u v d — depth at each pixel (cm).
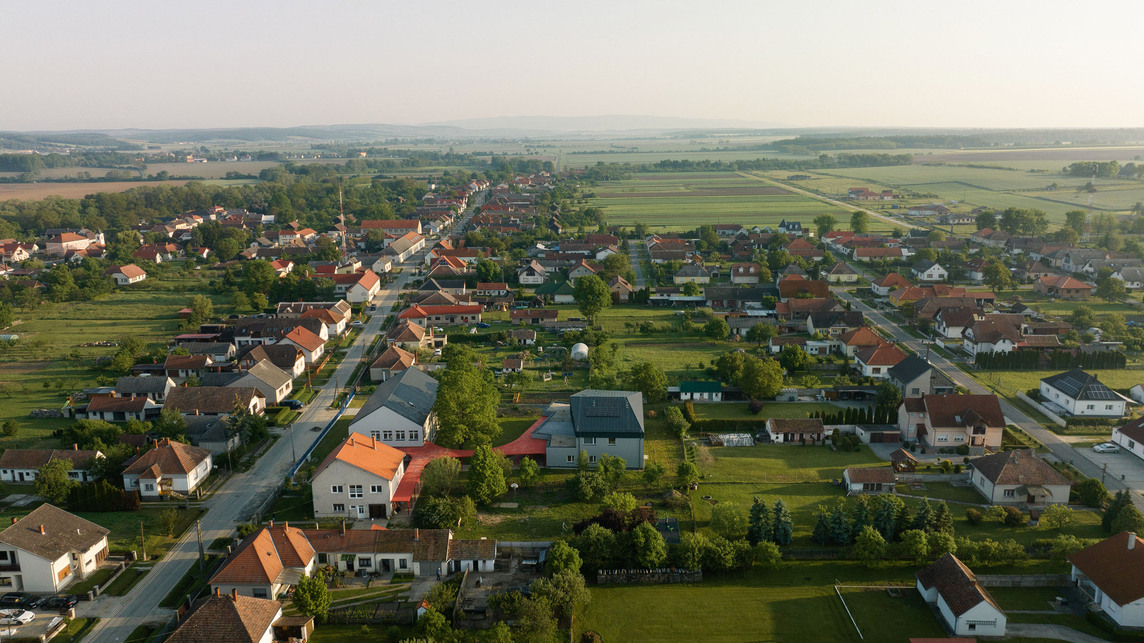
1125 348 17262
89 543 8838
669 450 12244
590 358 16500
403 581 8669
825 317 18562
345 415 13825
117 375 15888
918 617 7950
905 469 11244
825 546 9281
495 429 12219
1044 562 8881
